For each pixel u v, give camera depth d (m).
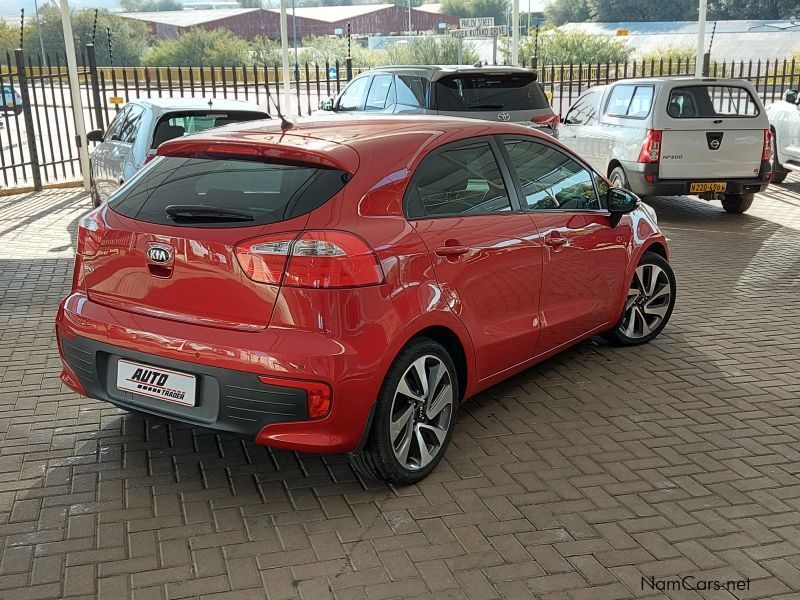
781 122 13.99
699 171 10.61
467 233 4.13
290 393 3.43
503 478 4.06
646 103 10.78
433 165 4.11
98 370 3.85
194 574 3.25
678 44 50.88
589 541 3.52
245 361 3.44
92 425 4.59
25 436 4.45
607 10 90.88
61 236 9.95
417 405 3.93
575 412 4.85
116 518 3.65
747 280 7.98
